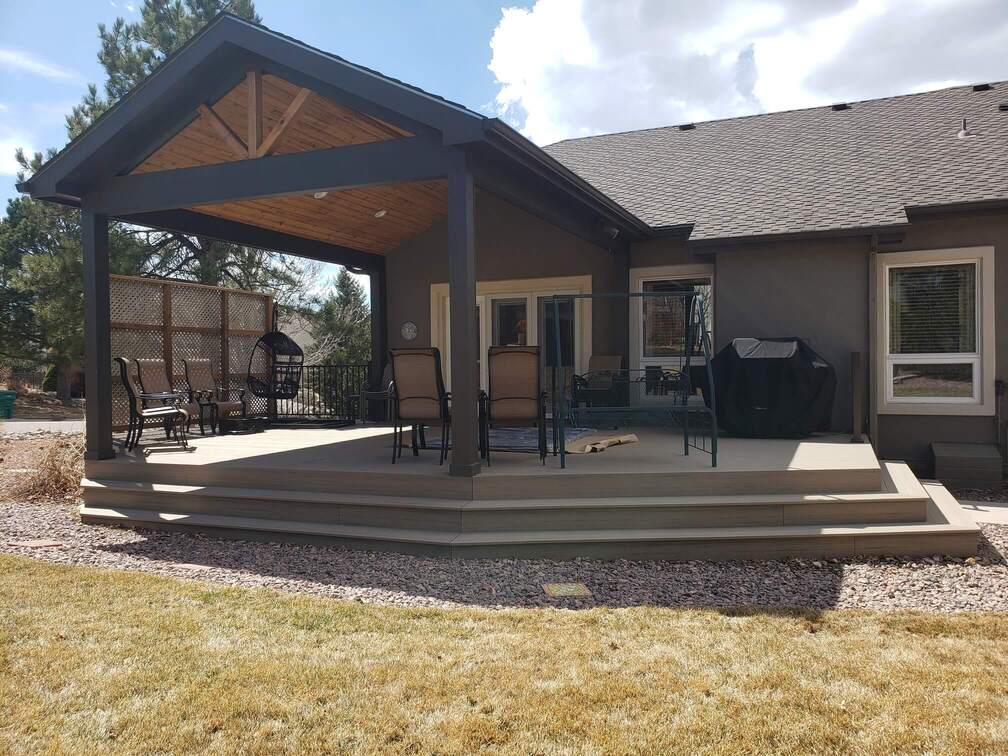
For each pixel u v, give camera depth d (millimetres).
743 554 5203
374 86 5504
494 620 3885
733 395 8023
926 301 8406
